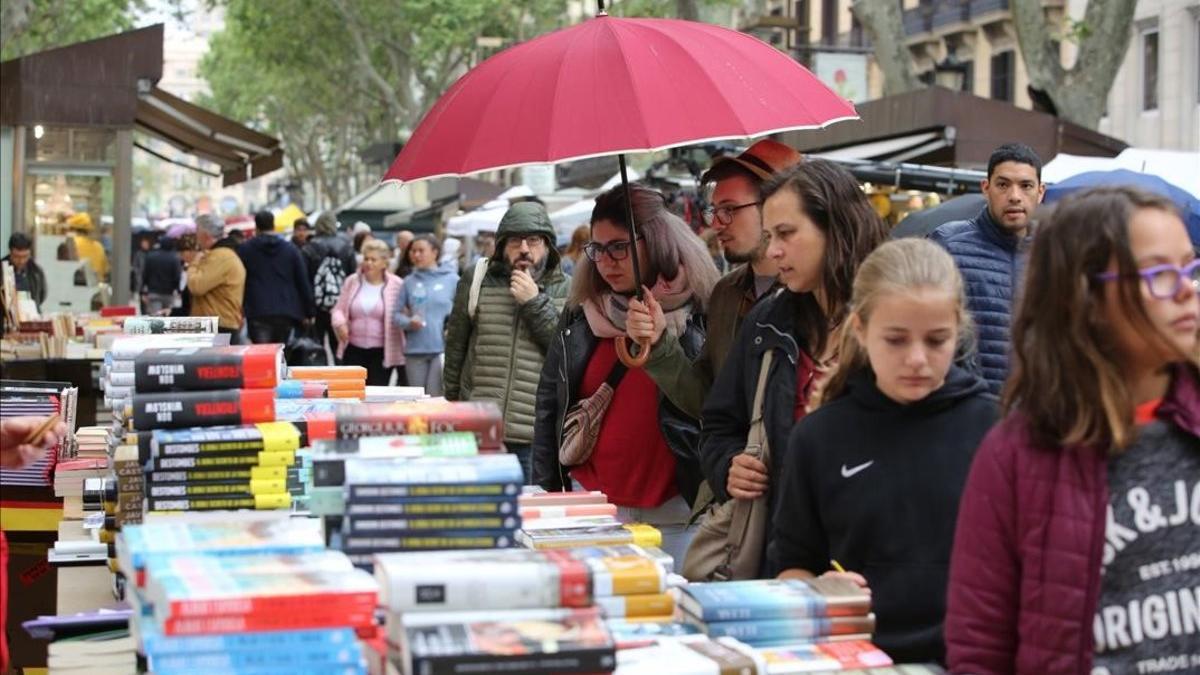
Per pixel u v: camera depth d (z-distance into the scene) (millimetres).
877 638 5246
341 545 5027
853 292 5406
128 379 7926
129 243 28844
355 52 78375
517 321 11789
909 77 31781
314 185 117188
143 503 6238
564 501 6867
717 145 21047
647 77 7355
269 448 5844
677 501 8695
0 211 28375
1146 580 4105
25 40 58844
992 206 8930
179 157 193375
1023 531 4172
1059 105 30672
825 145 25609
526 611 4414
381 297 20969
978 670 4230
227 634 4352
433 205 53156
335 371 8359
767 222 6605
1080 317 4070
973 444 5199
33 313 23000
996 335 8820
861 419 5316
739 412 6855
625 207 8156
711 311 7996
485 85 7660
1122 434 4051
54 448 9383
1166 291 4031
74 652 5918
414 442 5398
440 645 4148
